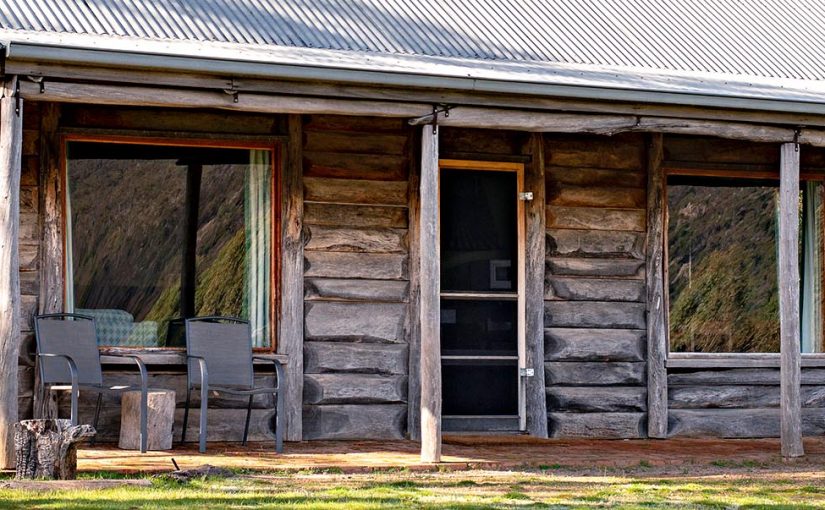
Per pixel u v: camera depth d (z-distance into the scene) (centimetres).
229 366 1059
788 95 1085
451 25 1174
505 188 1197
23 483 818
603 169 1221
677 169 1235
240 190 1121
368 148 1152
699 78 1152
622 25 1264
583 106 1034
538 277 1186
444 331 1175
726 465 1032
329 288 1133
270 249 1120
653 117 1062
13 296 886
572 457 1039
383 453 1032
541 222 1192
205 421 1000
